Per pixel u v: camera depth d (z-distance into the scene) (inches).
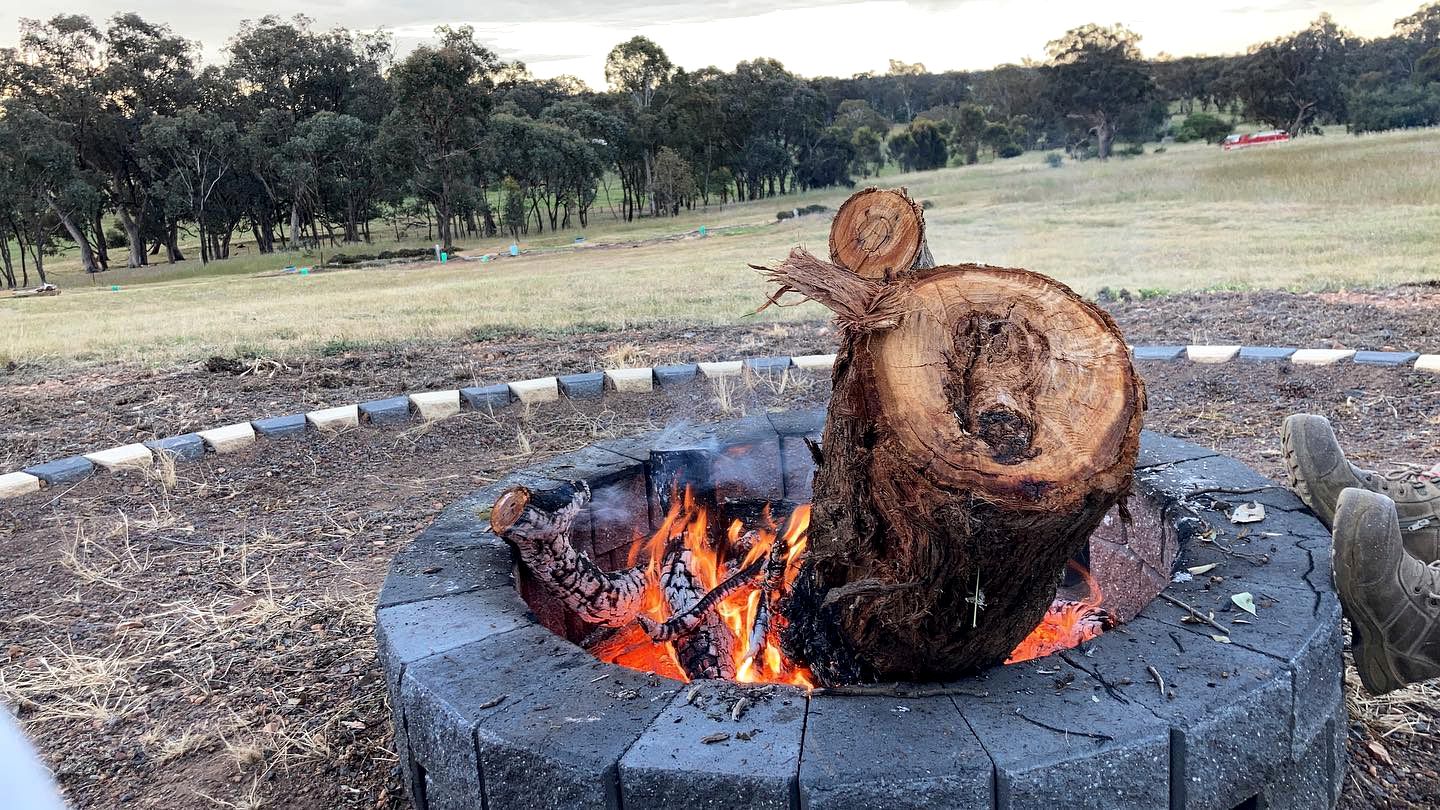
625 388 286.7
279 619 148.9
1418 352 284.4
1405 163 1277.1
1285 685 76.2
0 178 1788.9
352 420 264.1
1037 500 66.6
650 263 1022.4
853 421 76.6
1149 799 69.5
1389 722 105.7
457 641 89.8
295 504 209.8
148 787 107.6
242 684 129.3
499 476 220.8
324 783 106.0
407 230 2674.7
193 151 2121.1
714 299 550.9
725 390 270.4
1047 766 66.6
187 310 748.0
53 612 157.8
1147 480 120.6
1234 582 91.8
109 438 275.0
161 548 185.3
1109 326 70.2
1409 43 3558.1
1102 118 2790.4
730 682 80.0
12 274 1914.4
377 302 692.7
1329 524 109.3
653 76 3174.2
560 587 113.5
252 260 1962.4
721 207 2760.8
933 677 85.9
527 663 85.1
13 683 132.9
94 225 2282.2
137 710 124.0
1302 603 87.0
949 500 67.7
